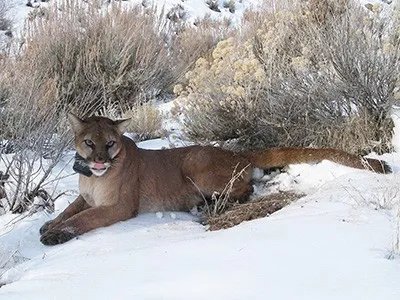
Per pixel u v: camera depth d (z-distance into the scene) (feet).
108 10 27.14
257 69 16.69
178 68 25.44
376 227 10.41
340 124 16.30
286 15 19.56
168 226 13.35
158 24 26.30
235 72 16.88
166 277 9.64
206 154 14.52
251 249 10.11
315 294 8.72
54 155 16.78
